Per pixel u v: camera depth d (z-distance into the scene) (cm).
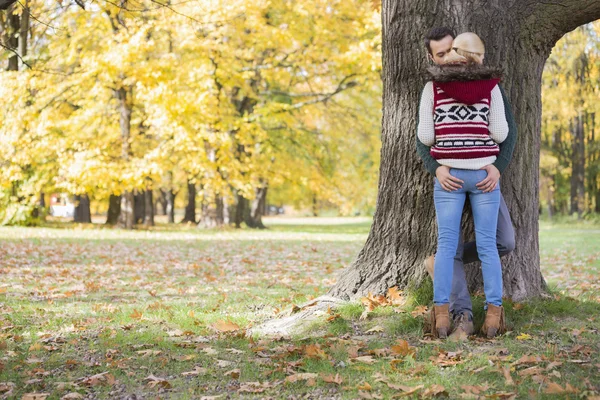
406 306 418
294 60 2202
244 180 2070
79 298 624
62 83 1884
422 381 298
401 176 442
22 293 655
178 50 2034
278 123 2484
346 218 5516
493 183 357
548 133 3045
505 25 425
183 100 1802
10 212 2111
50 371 335
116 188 1880
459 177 360
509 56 428
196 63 1950
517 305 412
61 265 957
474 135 356
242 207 2723
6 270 864
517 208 436
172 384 310
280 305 550
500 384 289
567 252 1242
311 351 343
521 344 349
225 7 1717
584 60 2472
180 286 729
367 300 425
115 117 2230
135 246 1361
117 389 305
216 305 556
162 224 3033
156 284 746
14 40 1822
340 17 2075
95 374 329
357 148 2609
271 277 825
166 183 3025
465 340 361
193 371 329
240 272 895
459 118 357
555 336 366
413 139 435
